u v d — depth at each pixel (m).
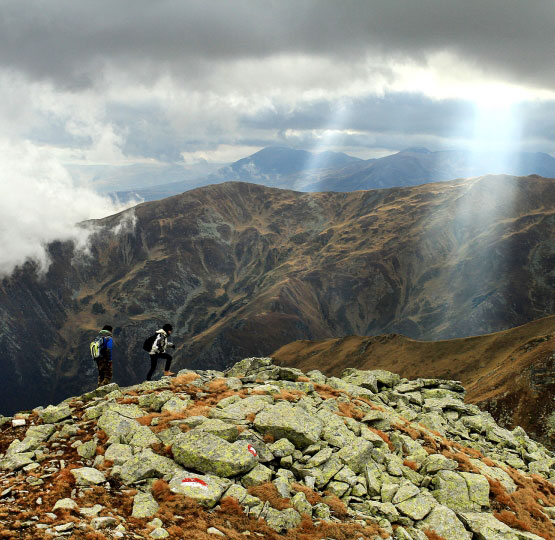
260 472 15.97
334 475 17.45
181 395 22.16
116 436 17.20
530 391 140.38
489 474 21.72
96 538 10.93
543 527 18.75
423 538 15.29
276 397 23.09
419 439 23.28
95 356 24.34
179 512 13.27
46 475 14.55
